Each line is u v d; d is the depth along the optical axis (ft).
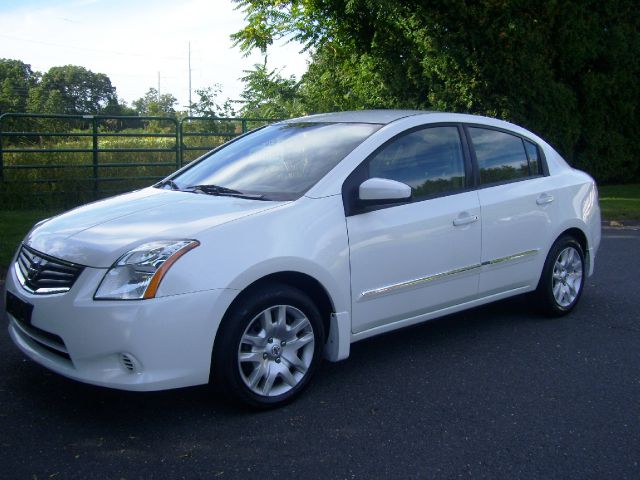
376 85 51.90
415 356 15.80
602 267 25.77
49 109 238.68
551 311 18.65
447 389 13.89
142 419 12.25
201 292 11.43
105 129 48.49
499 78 46.65
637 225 37.27
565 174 19.04
